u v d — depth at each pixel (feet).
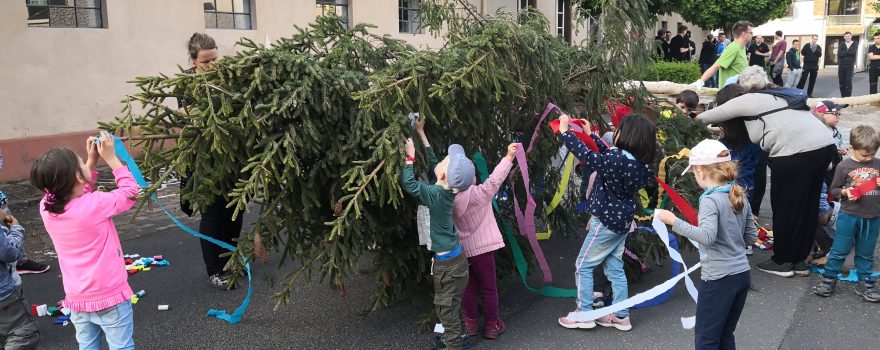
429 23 15.58
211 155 10.37
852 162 14.39
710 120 16.31
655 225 11.28
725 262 10.37
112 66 30.50
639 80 15.79
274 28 36.58
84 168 9.93
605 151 13.38
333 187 11.06
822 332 13.00
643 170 12.36
